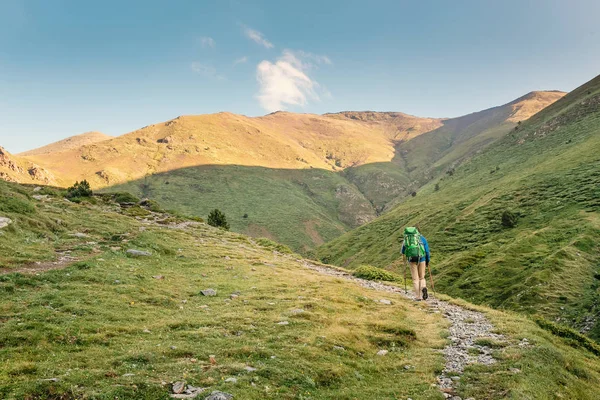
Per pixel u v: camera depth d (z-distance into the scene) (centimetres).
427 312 1808
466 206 12125
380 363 1127
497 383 936
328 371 989
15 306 1166
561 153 12231
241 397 767
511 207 9419
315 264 3434
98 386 755
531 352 1148
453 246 8844
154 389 766
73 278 1563
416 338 1385
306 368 981
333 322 1452
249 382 852
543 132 16912
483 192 12625
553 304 4534
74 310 1213
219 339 1134
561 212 7644
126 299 1439
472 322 1620
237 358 1005
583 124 14300
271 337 1195
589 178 8581
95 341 1020
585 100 16625
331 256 15488
